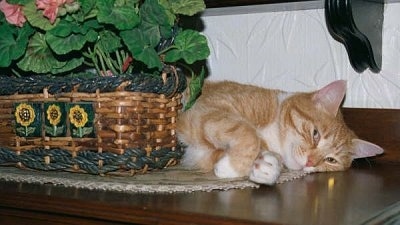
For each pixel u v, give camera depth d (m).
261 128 1.00
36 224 0.74
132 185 0.76
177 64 1.00
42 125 0.82
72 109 0.81
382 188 0.81
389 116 0.99
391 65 0.99
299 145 1.00
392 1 0.98
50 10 0.77
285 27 1.06
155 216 0.66
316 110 1.02
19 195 0.74
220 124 0.89
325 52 1.04
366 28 0.95
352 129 1.02
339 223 0.63
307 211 0.67
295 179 0.87
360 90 1.02
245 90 1.01
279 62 1.07
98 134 0.80
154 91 0.82
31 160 0.83
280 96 1.02
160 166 0.85
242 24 1.09
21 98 0.83
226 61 1.11
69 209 0.71
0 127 0.85
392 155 0.99
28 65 0.83
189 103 0.93
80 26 0.79
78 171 0.82
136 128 0.80
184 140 0.91
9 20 0.80
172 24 0.84
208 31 1.12
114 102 0.79
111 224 0.69
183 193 0.75
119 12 0.78
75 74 0.86
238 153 0.85
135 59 0.81
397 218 0.67
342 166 0.99
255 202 0.71
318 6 1.01
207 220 0.64
